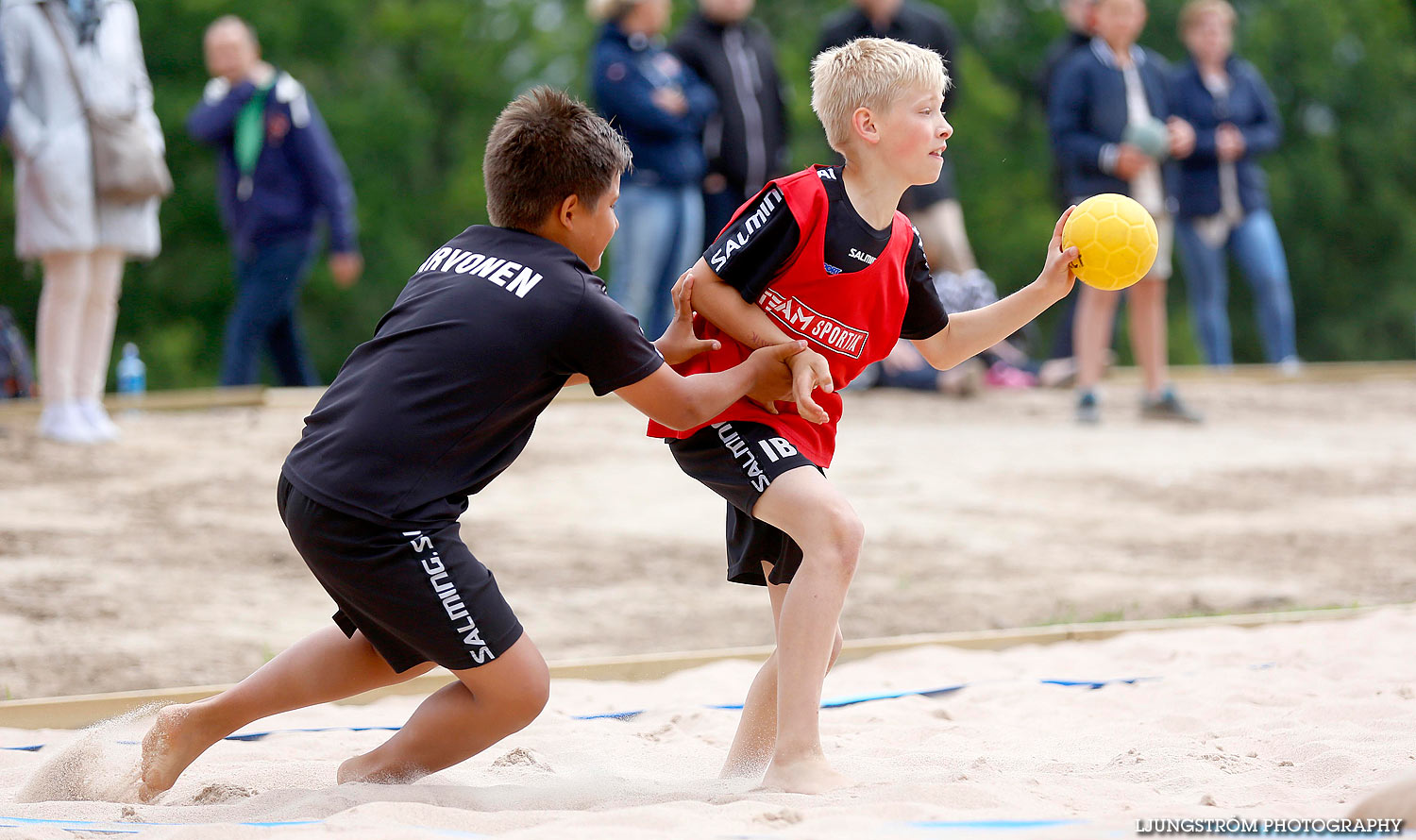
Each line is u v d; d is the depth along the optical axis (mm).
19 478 30109
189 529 27391
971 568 26156
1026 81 127312
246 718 13250
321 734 16500
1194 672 18594
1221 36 46188
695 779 14086
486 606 12328
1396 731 14547
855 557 12461
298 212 40281
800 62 110062
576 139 12984
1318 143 126250
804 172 13453
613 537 28109
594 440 37250
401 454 12148
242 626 21938
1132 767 13398
